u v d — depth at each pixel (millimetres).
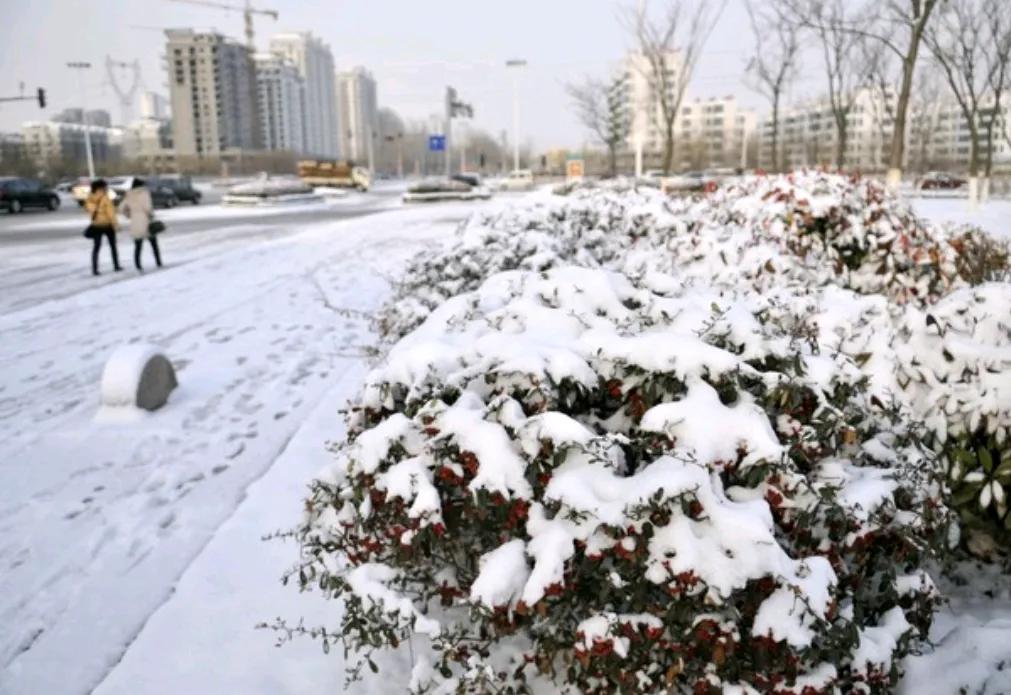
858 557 2617
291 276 13070
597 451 2434
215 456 5613
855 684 2439
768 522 2342
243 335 9109
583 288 3275
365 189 53844
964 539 3818
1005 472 3477
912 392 3674
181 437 5973
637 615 2344
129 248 17906
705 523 2344
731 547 2262
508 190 47938
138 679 3225
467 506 2549
